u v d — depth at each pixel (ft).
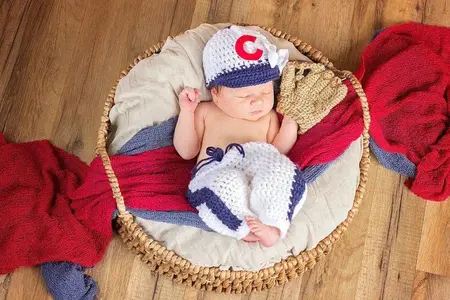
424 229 3.50
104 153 3.08
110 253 3.38
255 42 3.02
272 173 2.86
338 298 3.38
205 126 3.22
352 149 3.25
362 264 3.43
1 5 3.75
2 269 3.21
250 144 3.01
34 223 3.24
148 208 3.10
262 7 3.84
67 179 3.39
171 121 3.28
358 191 3.25
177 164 3.25
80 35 3.73
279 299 3.36
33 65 3.67
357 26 3.84
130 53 3.73
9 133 3.57
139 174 3.18
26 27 3.73
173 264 3.14
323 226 3.13
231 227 2.92
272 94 3.15
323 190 3.15
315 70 3.30
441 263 3.45
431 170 3.49
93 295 3.26
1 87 3.63
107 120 3.29
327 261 3.42
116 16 3.77
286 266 3.11
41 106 3.61
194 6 3.81
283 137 3.19
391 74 3.59
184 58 3.30
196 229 3.10
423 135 3.55
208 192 2.90
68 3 3.77
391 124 3.59
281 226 2.84
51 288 3.19
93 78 3.67
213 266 3.09
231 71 3.00
